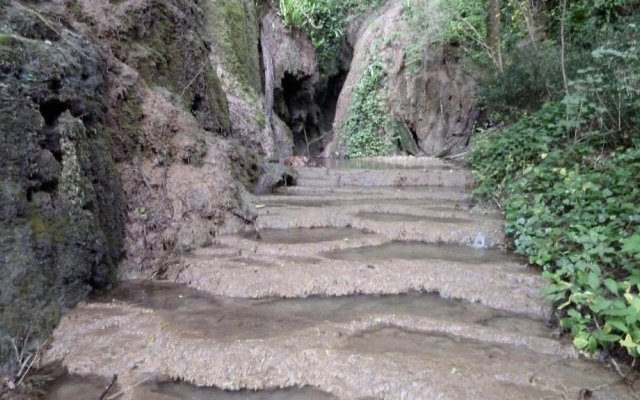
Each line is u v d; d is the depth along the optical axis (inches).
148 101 149.8
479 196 199.0
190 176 148.4
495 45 357.7
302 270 112.1
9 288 79.4
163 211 134.2
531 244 121.0
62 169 95.3
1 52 86.4
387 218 167.8
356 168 302.4
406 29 459.8
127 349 77.7
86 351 77.4
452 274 110.0
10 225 82.5
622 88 151.7
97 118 115.4
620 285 77.9
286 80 502.0
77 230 94.9
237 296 101.7
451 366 70.7
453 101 428.5
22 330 78.3
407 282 106.9
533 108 244.7
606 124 164.4
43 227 87.8
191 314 91.4
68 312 89.9
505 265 117.4
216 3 351.9
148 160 141.6
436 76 435.2
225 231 145.9
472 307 96.7
